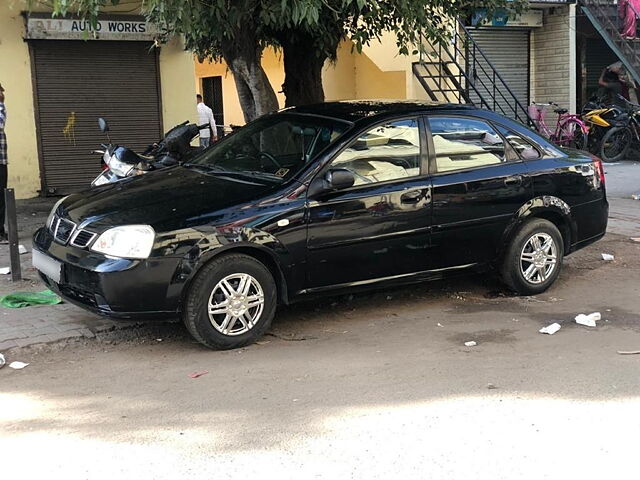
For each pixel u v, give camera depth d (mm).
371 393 4535
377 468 3580
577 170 6789
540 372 4844
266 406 4363
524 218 6477
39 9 11797
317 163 5543
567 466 3584
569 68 16344
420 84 15492
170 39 12992
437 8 8898
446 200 6027
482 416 4160
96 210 5367
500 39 16516
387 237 5777
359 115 5953
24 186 12297
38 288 6910
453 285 7062
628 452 3723
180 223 5059
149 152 9258
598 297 6660
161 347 5469
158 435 3990
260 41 8945
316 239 5473
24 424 4168
